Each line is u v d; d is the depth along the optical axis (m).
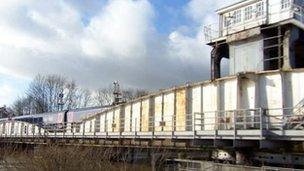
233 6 37.19
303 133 19.77
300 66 34.12
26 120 65.12
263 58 33.03
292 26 32.31
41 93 103.81
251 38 34.25
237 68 34.94
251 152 24.83
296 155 22.39
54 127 50.25
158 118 34.78
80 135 40.19
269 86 26.98
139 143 31.97
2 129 67.06
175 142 28.78
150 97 35.97
